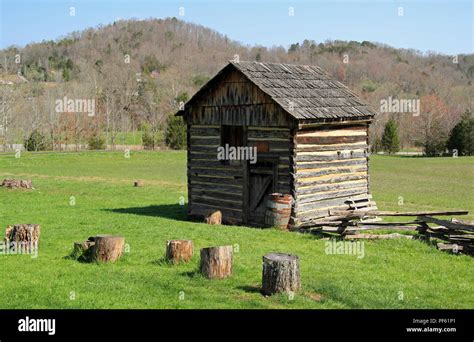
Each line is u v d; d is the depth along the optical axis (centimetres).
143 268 1570
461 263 1731
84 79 12112
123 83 11431
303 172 2388
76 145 8262
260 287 1384
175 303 1272
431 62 15900
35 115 8744
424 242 1948
